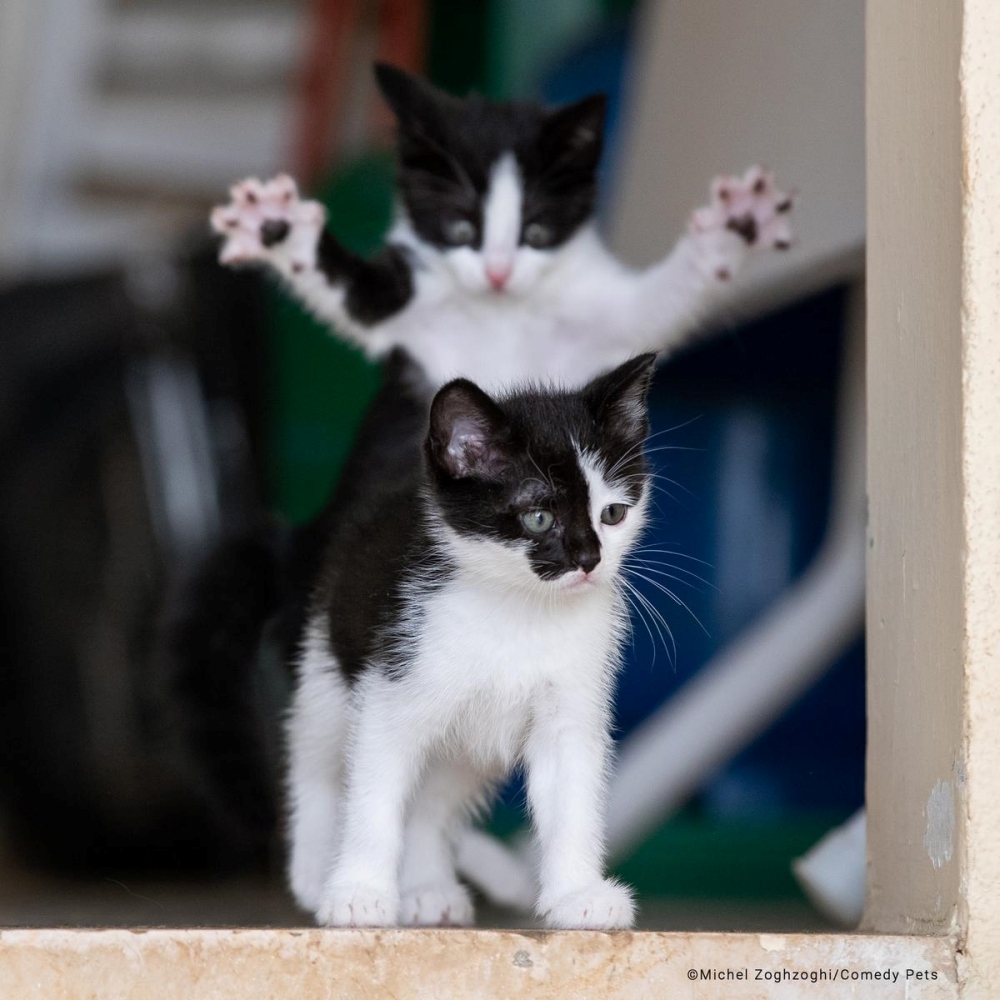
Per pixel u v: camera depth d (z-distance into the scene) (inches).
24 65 426.6
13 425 327.3
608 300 247.3
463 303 244.7
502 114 246.1
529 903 222.1
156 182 440.8
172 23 437.1
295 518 413.4
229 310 360.2
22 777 313.4
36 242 431.5
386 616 174.9
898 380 170.2
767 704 304.0
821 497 376.5
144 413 333.1
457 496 175.5
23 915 222.5
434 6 452.1
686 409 378.3
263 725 245.6
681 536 376.8
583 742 175.8
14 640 317.1
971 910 150.1
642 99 357.4
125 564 319.0
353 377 418.9
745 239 233.9
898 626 169.6
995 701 151.9
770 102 276.8
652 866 324.5
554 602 173.6
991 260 153.0
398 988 145.9
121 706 307.3
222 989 145.6
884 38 174.2
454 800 195.5
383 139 421.4
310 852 197.3
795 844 330.3
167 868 315.3
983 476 152.9
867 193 180.2
